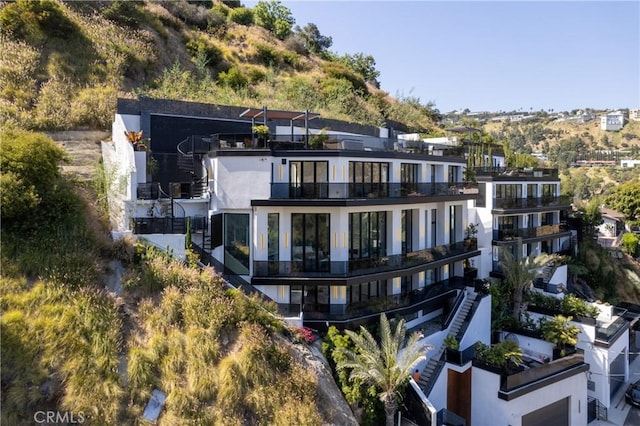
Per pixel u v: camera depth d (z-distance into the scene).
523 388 18.67
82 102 27.00
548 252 36.06
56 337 11.95
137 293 14.42
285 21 63.06
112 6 37.81
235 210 19.03
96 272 14.14
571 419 20.45
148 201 18.02
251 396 13.02
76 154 23.12
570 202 38.47
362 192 19.36
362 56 73.62
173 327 13.78
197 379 12.79
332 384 15.27
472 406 19.41
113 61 32.62
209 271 16.00
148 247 15.99
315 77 52.81
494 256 29.92
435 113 65.50
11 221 13.80
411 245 22.91
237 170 18.86
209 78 39.09
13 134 15.17
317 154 19.00
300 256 19.53
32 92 26.34
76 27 32.84
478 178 30.42
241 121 25.94
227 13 58.78
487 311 23.02
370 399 15.71
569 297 26.20
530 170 35.28
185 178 23.03
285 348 14.95
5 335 11.38
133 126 23.17
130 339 13.09
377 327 19.02
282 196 18.67
